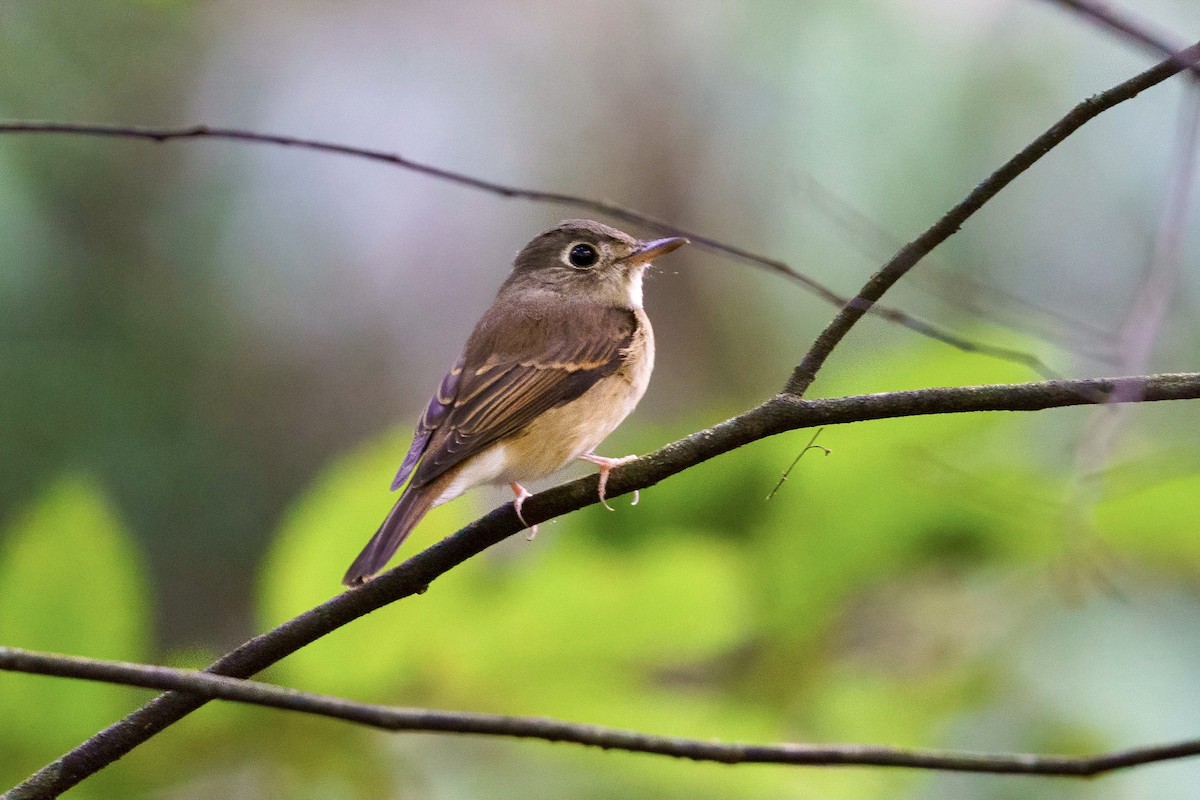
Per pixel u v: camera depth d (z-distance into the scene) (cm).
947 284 930
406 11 1772
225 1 1627
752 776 746
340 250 1612
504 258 1672
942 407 578
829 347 606
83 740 648
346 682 709
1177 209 670
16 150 1359
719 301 1584
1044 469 841
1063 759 627
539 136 1727
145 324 1420
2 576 654
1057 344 791
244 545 1409
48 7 1430
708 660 827
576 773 739
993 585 902
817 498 834
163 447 1388
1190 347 1056
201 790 695
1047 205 1438
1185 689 949
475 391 863
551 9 1777
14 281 1321
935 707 867
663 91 1681
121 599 659
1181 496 806
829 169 1484
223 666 594
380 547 675
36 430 1311
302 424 1516
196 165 1552
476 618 714
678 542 743
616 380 909
